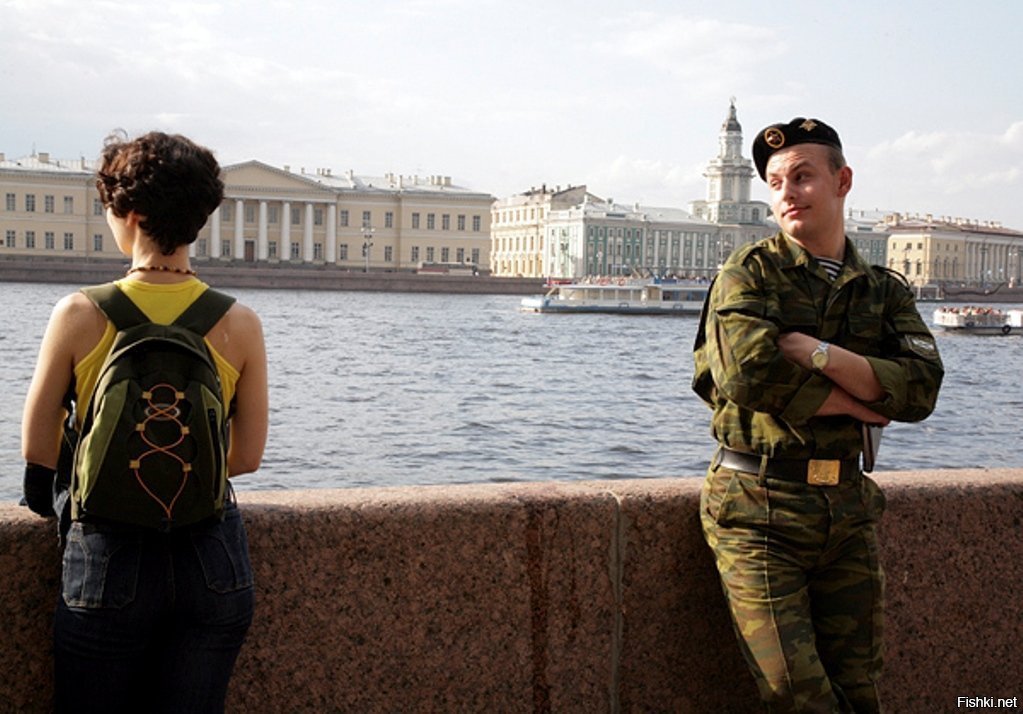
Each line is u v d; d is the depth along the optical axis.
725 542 2.27
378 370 30.06
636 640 2.53
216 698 1.86
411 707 2.38
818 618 2.29
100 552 1.79
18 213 92.06
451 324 52.28
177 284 1.90
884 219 142.88
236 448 1.97
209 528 1.84
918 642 2.71
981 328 55.62
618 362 34.97
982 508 2.75
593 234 109.00
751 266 2.29
